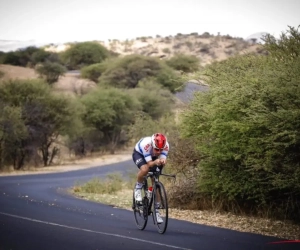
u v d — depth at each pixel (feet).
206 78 57.67
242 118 47.32
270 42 51.93
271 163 44.65
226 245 34.68
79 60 366.22
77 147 174.50
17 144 131.64
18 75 323.37
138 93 205.98
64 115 145.07
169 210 55.67
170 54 542.98
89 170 125.39
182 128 55.88
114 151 187.21
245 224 46.47
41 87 147.74
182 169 57.62
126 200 66.03
